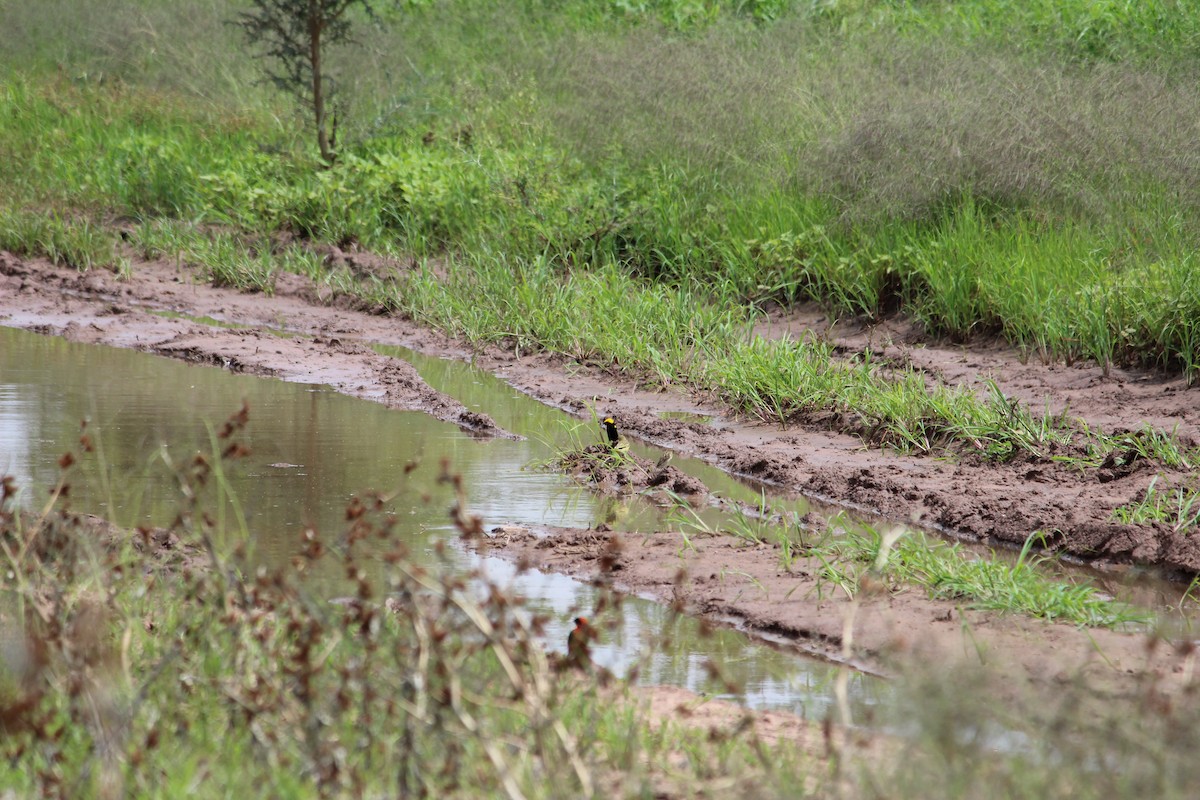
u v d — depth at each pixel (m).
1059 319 27.91
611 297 32.12
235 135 47.12
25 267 37.78
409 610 12.01
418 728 10.20
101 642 12.09
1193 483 19.95
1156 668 13.91
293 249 39.16
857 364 28.34
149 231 40.44
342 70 50.78
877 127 35.00
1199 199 30.64
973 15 48.75
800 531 18.89
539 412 26.31
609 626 13.41
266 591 13.22
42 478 20.45
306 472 21.36
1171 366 26.14
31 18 57.50
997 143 33.12
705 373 27.83
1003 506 19.61
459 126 44.22
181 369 28.98
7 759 10.51
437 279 35.81
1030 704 12.16
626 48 47.03
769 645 15.15
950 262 30.67
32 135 48.28
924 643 14.64
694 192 37.06
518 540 18.44
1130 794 9.78
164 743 10.72
